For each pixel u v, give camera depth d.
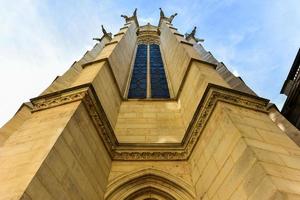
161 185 9.06
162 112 13.36
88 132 8.82
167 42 24.39
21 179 5.92
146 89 18.12
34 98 10.05
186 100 12.70
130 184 9.02
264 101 9.71
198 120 9.49
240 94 9.56
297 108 14.02
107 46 18.61
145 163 9.79
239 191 6.50
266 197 5.63
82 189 7.52
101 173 8.81
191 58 13.25
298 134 10.70
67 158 7.29
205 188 8.06
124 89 17.06
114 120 12.33
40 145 7.12
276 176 5.82
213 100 9.10
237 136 7.26
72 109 8.56
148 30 33.38
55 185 6.51
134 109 13.68
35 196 5.77
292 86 14.27
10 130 12.34
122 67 18.19
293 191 5.45
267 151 6.68
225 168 7.34
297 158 6.80
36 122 8.64
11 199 5.36
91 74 11.87
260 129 7.82
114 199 8.50
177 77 16.59
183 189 8.80
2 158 7.14
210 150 8.41
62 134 7.41
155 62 23.98
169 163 9.78
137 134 11.59
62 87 15.53
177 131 11.77
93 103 9.50
